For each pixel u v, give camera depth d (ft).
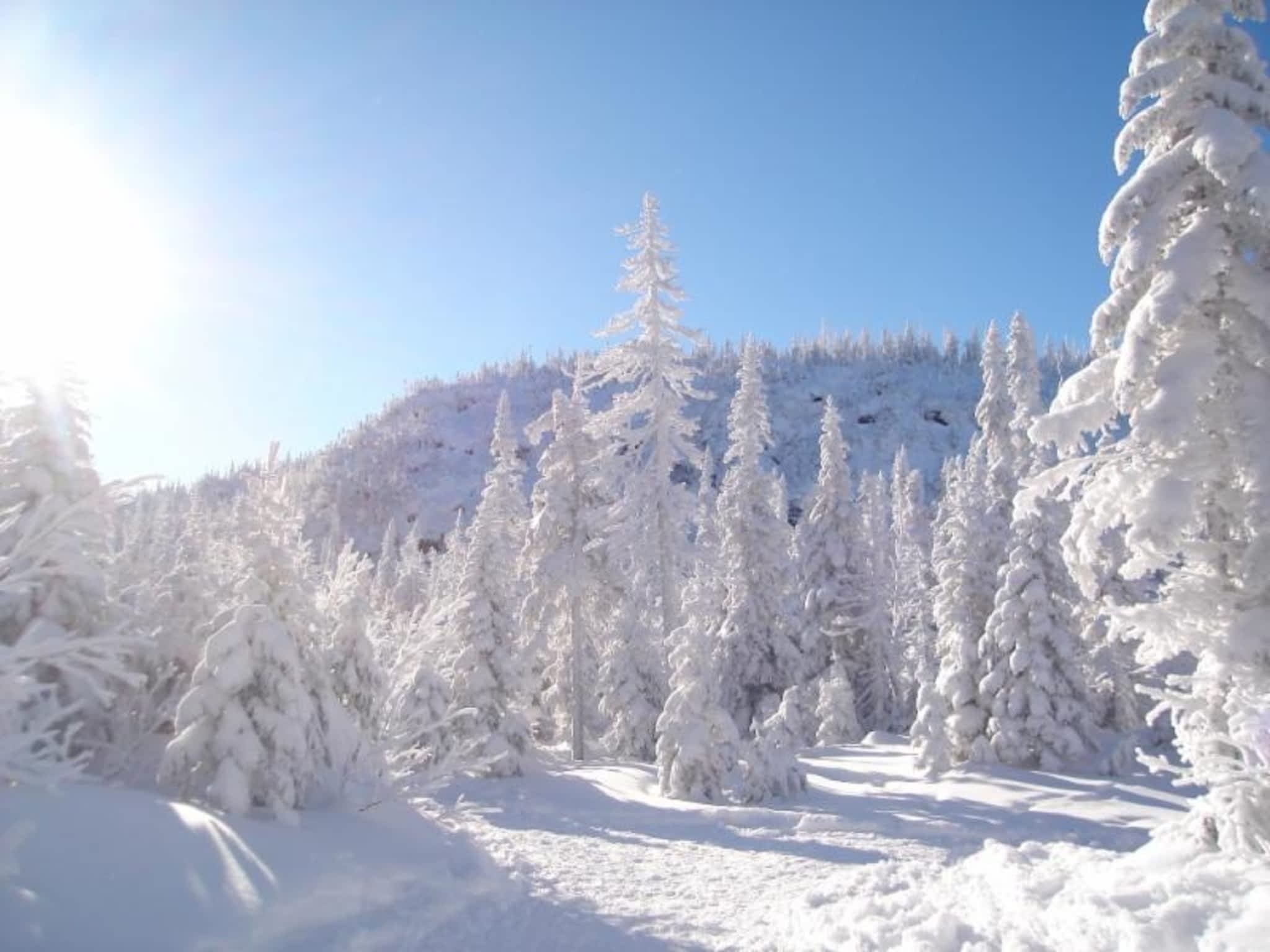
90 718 33.68
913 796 69.31
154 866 22.48
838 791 72.08
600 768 80.38
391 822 33.35
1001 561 93.91
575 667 88.74
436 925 26.04
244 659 30.96
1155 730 86.84
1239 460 27.55
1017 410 99.96
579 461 91.86
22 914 18.25
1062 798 66.44
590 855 41.57
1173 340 29.09
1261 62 28.86
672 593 83.56
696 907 31.76
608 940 26.55
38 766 17.89
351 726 35.50
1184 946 19.48
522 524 110.73
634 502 82.43
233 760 29.78
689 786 65.10
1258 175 26.48
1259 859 23.81
